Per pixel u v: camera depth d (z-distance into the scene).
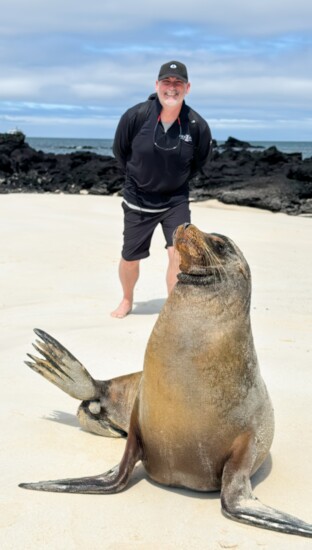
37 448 4.39
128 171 7.82
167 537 3.38
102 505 3.66
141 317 8.18
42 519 3.48
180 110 7.37
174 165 7.46
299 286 10.08
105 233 14.66
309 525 3.42
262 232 15.73
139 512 3.61
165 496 3.82
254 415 3.84
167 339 3.67
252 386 3.84
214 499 3.82
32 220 16.08
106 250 12.78
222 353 3.65
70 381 4.56
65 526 3.43
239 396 3.73
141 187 7.71
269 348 6.80
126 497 3.78
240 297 3.77
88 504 3.66
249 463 3.74
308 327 7.69
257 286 10.08
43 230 14.63
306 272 11.17
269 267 11.56
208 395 3.64
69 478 3.97
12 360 6.31
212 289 3.72
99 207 19.70
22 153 33.47
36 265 11.38
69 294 9.52
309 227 16.88
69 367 4.55
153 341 3.73
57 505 3.63
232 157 34.06
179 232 3.71
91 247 13.00
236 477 3.67
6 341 7.02
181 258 3.77
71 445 4.48
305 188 22.23
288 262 12.05
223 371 3.66
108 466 4.18
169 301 3.78
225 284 3.74
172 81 7.09
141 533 3.40
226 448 3.77
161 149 7.36
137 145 7.45
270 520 3.43
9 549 3.23
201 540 3.36
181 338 3.65
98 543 3.30
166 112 7.24
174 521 3.53
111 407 4.62
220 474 3.83
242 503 3.57
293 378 5.86
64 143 148.75
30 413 5.00
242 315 3.77
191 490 3.93
